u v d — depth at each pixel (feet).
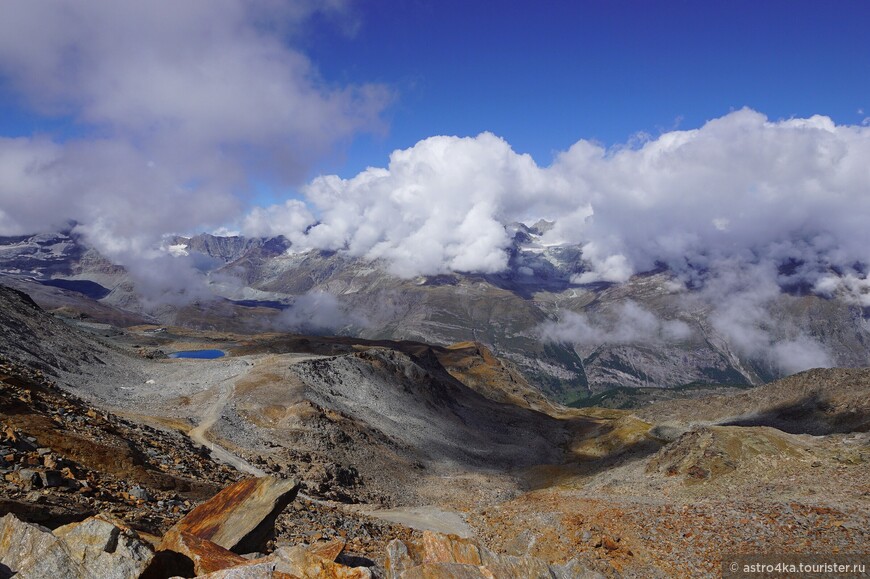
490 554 46.50
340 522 129.29
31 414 114.73
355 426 305.94
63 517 67.41
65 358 280.10
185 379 325.21
